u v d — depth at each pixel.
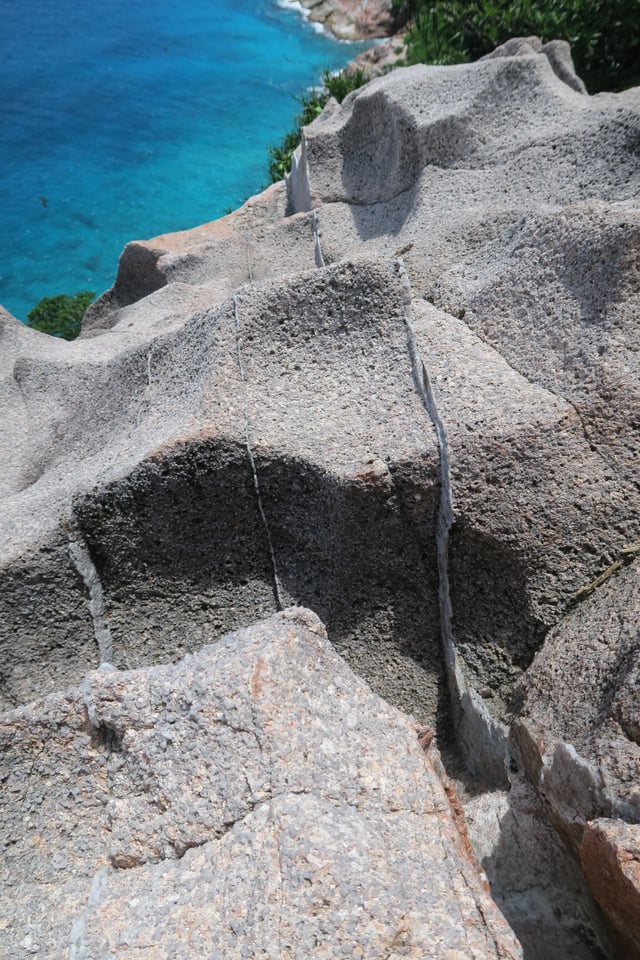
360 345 3.44
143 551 3.45
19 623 3.41
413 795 2.19
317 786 2.18
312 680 2.39
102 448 3.79
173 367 3.77
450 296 3.79
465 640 3.30
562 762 2.49
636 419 3.03
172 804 2.27
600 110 4.82
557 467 3.04
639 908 1.99
